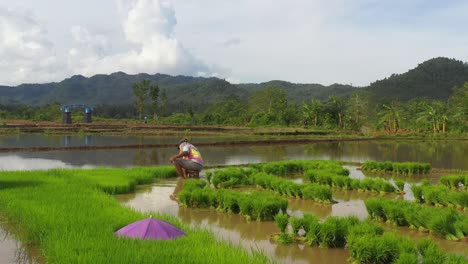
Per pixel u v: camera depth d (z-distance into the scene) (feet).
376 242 25.53
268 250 28.63
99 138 141.08
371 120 330.95
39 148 98.07
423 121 243.60
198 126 213.66
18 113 317.42
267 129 214.48
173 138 147.13
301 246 29.55
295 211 40.29
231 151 107.24
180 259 23.04
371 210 36.45
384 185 49.21
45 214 31.91
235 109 350.02
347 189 52.08
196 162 58.13
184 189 44.04
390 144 148.05
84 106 225.76
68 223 29.66
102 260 22.36
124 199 44.34
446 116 223.92
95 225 29.32
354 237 26.55
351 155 102.53
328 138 168.25
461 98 288.71
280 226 31.07
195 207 41.11
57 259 23.48
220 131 195.52
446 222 31.55
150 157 87.45
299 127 243.81
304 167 67.26
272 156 95.96
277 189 48.42
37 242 28.53
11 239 29.63
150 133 166.09
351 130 243.19
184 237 27.35
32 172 54.70
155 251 24.21
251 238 31.55
